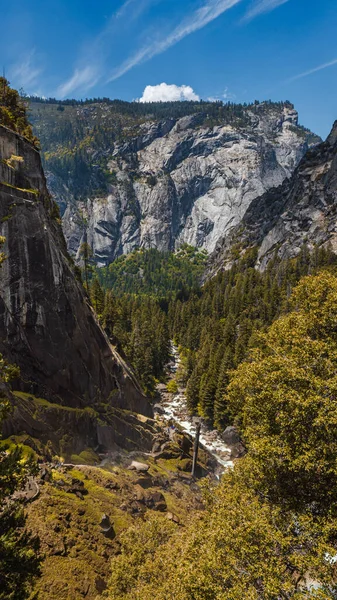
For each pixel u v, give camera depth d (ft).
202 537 57.52
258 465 60.54
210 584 47.37
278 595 44.11
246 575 47.11
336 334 71.15
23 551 51.11
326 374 61.26
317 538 49.16
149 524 84.38
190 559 55.06
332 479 55.26
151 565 67.15
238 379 71.97
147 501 131.64
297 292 83.46
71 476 119.14
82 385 173.58
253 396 66.18
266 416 63.05
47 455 125.59
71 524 96.78
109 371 212.84
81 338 176.96
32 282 149.28
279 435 59.67
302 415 55.72
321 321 71.61
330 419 51.85
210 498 75.25
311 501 57.41
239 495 61.87
